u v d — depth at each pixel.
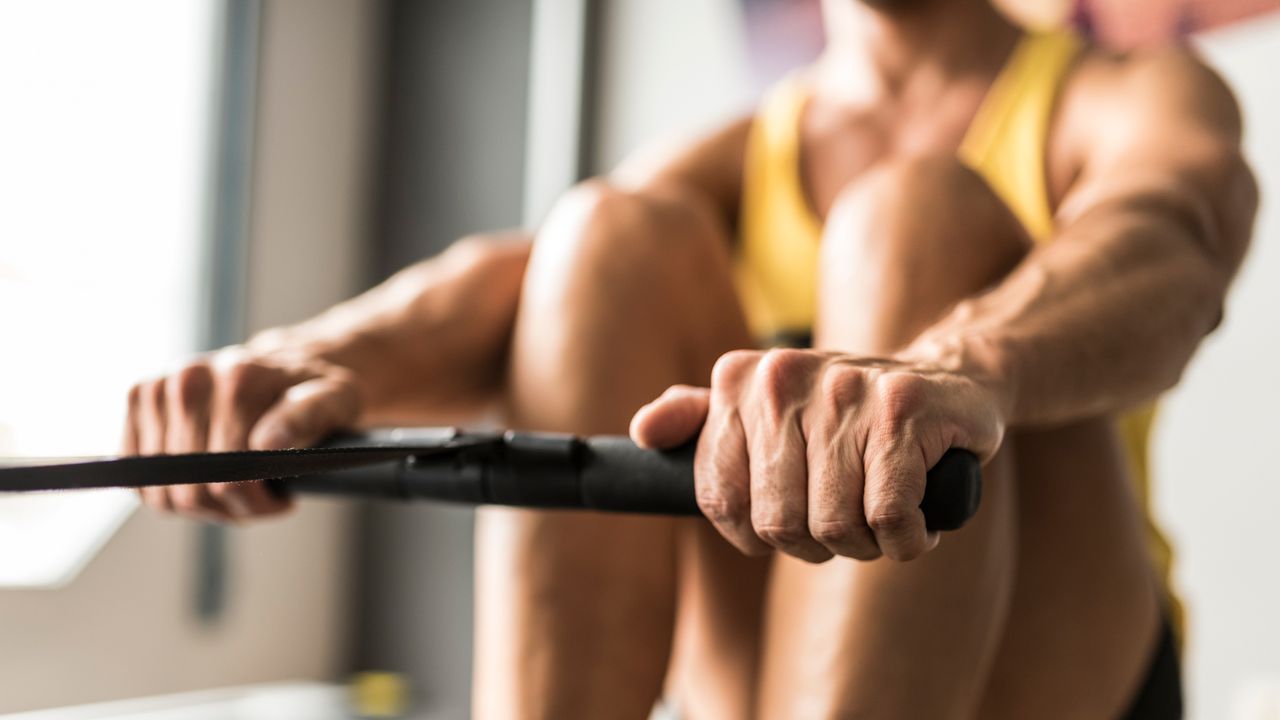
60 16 2.43
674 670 0.76
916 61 0.99
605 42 2.68
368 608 2.95
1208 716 1.81
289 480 0.60
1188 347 0.56
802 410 0.41
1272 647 1.77
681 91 2.56
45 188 2.43
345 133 2.96
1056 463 0.64
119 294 2.55
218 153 2.61
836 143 1.03
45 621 2.21
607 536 0.63
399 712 2.62
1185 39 1.92
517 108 2.79
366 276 3.03
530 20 2.77
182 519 2.53
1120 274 0.55
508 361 0.80
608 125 2.66
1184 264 0.58
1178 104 0.82
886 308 0.60
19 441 2.32
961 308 0.53
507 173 2.80
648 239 0.68
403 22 3.02
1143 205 0.64
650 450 0.46
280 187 2.79
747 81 2.46
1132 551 0.67
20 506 2.35
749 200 1.04
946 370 0.43
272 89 2.76
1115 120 0.88
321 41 2.89
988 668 0.60
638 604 0.63
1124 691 0.66
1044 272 0.55
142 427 0.65
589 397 0.65
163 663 2.47
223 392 0.62
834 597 0.55
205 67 2.61
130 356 2.55
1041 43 0.97
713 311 0.72
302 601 2.83
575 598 0.62
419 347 0.76
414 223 2.97
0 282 2.35
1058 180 0.94
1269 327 1.80
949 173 0.63
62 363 2.46
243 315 2.63
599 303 0.66
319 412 0.61
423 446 0.48
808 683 0.54
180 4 2.62
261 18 2.68
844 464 0.39
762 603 0.68
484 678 0.66
